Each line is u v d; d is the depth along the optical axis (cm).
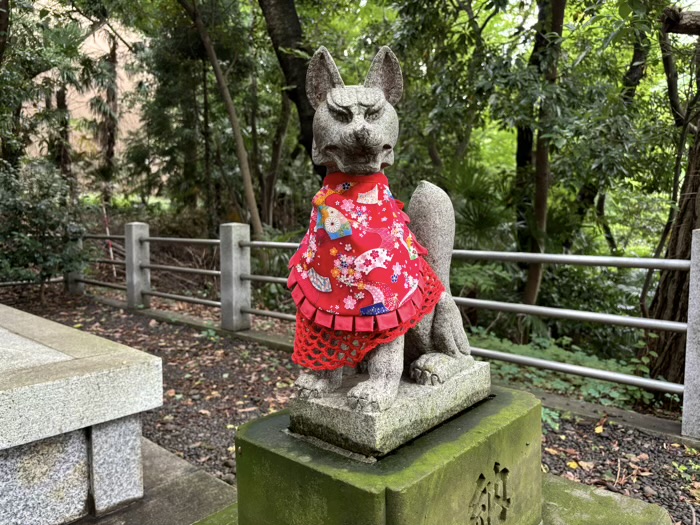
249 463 168
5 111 666
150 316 639
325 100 166
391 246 161
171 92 916
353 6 768
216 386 416
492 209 552
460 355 190
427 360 179
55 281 776
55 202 684
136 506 240
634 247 856
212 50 745
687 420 290
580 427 315
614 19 373
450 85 522
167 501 244
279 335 535
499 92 479
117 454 237
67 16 688
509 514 181
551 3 493
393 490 137
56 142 903
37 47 686
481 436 168
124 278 903
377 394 155
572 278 621
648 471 265
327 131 161
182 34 837
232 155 998
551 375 401
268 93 997
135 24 847
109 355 247
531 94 452
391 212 166
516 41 488
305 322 170
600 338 600
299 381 171
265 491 164
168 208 1121
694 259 283
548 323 604
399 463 151
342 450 160
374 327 157
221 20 821
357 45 675
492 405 197
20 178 675
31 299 739
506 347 431
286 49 591
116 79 1017
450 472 153
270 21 635
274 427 179
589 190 659
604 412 329
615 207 783
